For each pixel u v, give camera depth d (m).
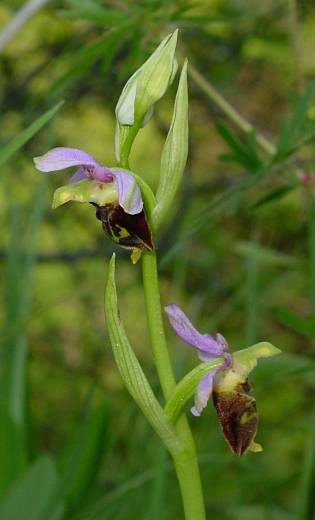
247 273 0.36
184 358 0.38
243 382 0.24
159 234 0.63
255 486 0.38
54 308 0.60
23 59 0.58
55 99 0.49
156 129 0.62
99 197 0.24
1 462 0.34
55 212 0.59
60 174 0.55
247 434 0.24
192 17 0.35
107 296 0.24
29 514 0.32
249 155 0.32
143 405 0.24
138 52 0.35
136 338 0.67
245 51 0.50
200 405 0.24
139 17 0.35
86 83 0.56
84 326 0.58
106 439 0.34
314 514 0.32
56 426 0.59
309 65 0.50
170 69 0.24
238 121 0.37
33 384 0.60
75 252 0.56
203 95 0.53
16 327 0.36
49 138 0.41
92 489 0.34
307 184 0.33
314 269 0.31
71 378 0.59
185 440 0.24
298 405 0.56
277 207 0.54
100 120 0.62
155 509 0.31
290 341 0.57
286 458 0.48
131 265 0.62
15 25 0.36
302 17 0.51
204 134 0.60
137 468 0.36
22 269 0.39
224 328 0.57
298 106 0.31
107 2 0.37
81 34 0.50
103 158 0.64
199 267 0.57
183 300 0.58
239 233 0.58
